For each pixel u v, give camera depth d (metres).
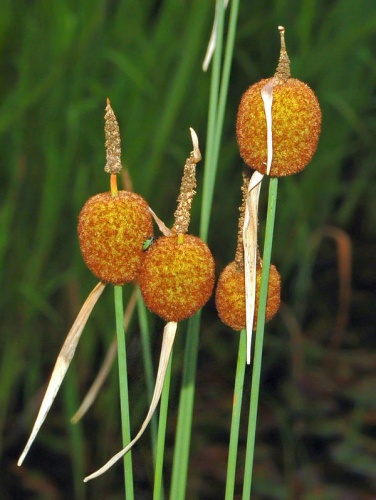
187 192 0.52
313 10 1.08
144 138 0.99
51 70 0.94
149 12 1.08
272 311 0.54
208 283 0.52
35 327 1.05
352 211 1.42
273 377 1.27
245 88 1.11
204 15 0.95
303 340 1.32
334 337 1.34
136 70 0.97
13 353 1.03
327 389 1.25
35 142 0.98
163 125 0.96
